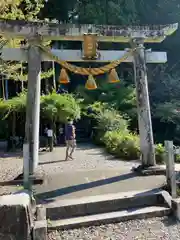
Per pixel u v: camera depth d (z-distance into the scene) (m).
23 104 13.55
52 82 19.20
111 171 7.18
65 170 7.55
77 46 19.88
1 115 13.80
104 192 5.36
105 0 19.69
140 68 7.18
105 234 4.13
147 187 5.61
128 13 20.06
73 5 20.25
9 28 6.45
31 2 10.20
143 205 5.00
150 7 20.88
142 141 7.05
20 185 5.91
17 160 10.09
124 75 20.28
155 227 4.33
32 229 3.80
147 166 6.91
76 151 12.11
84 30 6.82
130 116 16.06
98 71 7.05
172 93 18.58
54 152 11.85
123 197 4.99
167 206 4.86
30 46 6.67
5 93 17.25
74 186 5.82
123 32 7.04
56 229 4.24
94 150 12.34
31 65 6.64
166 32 7.29
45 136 14.10
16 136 14.06
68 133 9.59
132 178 6.36
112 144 11.03
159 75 19.88
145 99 7.13
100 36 6.96
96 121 15.60
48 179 6.45
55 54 6.95
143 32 7.15
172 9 20.58
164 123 18.08
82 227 4.34
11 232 3.64
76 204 4.72
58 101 13.52
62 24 6.68
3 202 3.78
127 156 9.50
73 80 21.73
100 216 4.55
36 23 6.58
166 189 5.43
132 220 4.55
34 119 6.55
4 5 7.73
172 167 5.28
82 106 16.92
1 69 10.05
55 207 4.62
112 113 14.82
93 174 6.87
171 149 5.36
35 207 4.57
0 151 12.95
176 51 20.86
